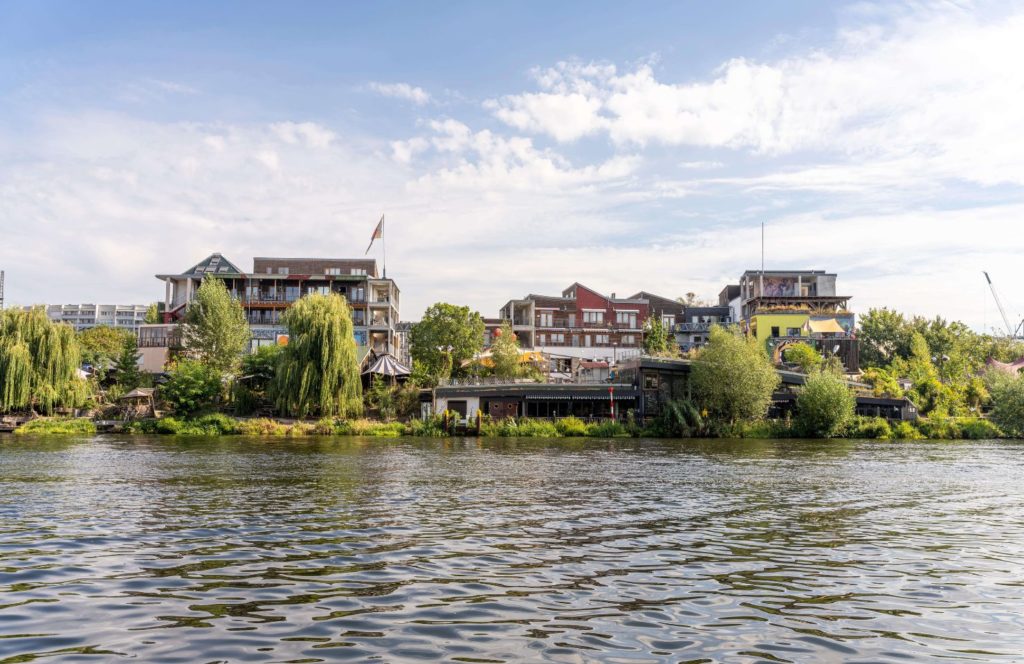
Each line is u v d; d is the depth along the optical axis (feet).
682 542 55.83
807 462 134.00
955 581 44.47
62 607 36.60
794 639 32.96
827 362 297.53
